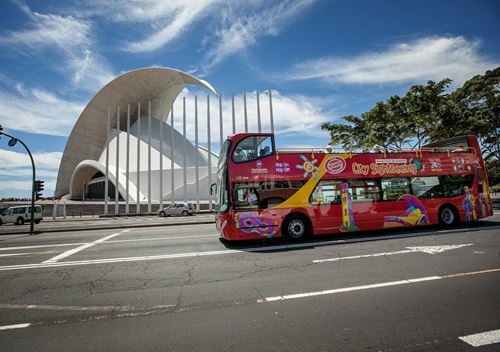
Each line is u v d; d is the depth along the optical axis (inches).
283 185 360.5
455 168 429.4
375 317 133.3
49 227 738.2
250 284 190.5
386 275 197.3
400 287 172.7
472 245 283.0
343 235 386.6
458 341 110.1
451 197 417.7
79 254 328.5
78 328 134.2
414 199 399.9
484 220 482.0
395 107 890.7
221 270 230.5
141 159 2060.8
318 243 332.2
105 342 119.3
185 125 1418.6
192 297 170.4
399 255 254.4
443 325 123.3
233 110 1342.3
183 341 117.5
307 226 365.1
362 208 378.3
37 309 160.4
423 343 109.1
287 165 366.6
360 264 229.6
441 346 106.6
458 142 465.1
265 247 324.8
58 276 232.2
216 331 125.3
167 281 206.2
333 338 115.2
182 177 1931.6
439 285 173.5
